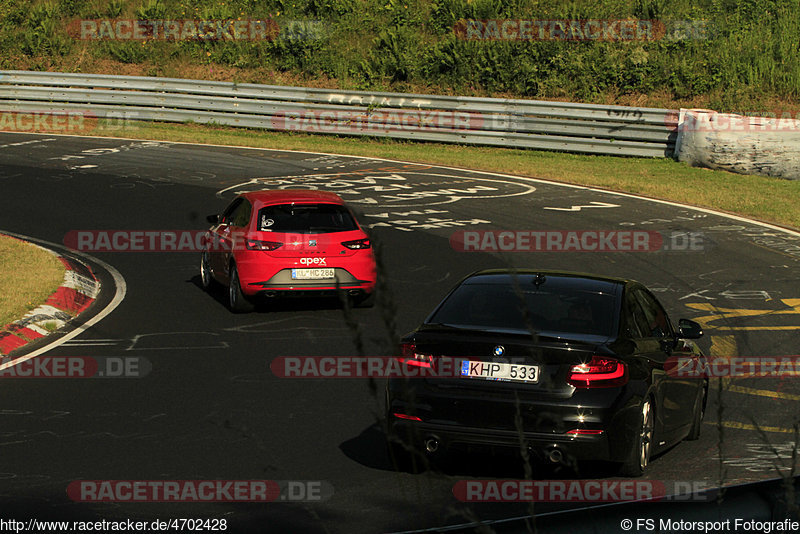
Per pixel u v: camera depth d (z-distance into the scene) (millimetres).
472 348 17062
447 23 97625
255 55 99875
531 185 64688
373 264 36125
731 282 40969
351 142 82625
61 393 24359
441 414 17078
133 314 34875
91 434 20703
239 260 34781
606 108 74812
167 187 63156
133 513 15719
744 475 18141
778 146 67688
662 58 86875
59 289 36656
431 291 38375
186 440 20266
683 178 66688
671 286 40188
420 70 92000
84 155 74875
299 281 34906
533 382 16766
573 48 89250
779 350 30359
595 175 67562
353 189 62938
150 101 89938
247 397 24016
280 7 104938
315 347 29938
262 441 20188
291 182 65062
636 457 17156
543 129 77188
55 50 105125
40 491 16891
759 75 84188
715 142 69375
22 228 51812
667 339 20312
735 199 59781
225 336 31469
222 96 87562
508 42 90312
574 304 18312
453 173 69312
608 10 93000
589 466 18594
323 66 96188
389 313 8406
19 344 30172
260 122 86250
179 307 36188
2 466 18406
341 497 16562
